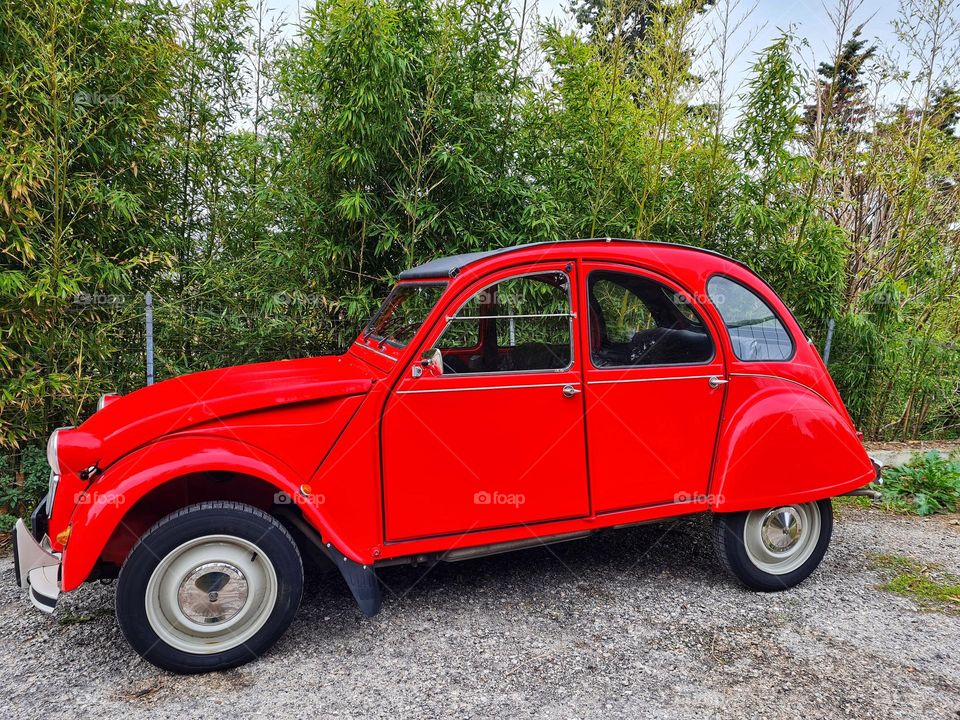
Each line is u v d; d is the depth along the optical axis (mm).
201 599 2273
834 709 2131
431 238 4426
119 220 3965
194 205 4703
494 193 4523
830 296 5301
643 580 3166
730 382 2896
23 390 3438
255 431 2340
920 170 5676
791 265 5117
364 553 2453
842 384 5957
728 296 2967
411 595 2977
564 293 2688
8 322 3445
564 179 4902
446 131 4230
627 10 4879
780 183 5062
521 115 4840
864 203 6574
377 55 3699
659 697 2191
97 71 3695
